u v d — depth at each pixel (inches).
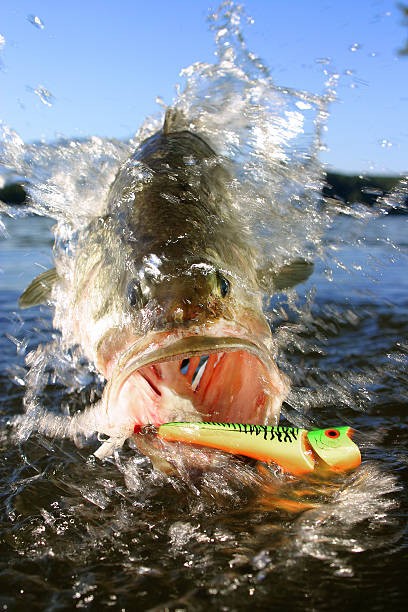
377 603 10.0
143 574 10.9
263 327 15.3
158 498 13.7
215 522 12.5
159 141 20.5
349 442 13.4
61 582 10.8
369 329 27.9
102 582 10.8
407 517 12.4
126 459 15.8
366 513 12.6
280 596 10.2
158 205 16.6
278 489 13.6
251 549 11.5
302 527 12.1
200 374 16.3
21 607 10.2
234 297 14.7
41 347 23.9
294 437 13.3
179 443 13.4
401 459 15.3
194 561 11.2
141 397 13.8
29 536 12.2
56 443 17.0
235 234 17.9
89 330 16.9
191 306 13.4
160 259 14.7
